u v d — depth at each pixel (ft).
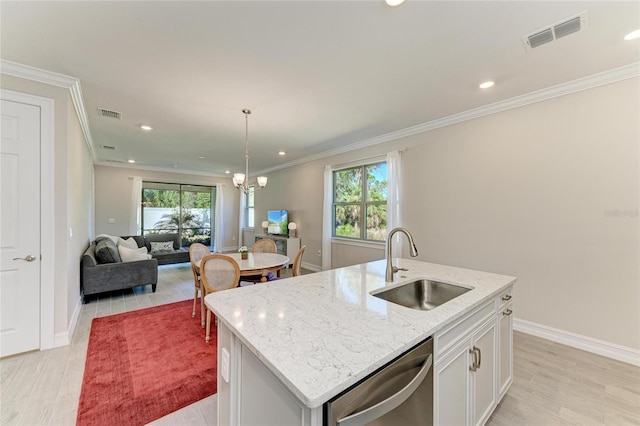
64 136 8.09
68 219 8.31
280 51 6.75
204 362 7.41
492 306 5.27
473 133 10.53
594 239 7.94
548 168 8.75
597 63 7.20
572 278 8.31
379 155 14.32
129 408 5.61
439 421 3.75
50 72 7.66
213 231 27.86
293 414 2.59
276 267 10.13
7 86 7.27
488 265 10.11
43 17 5.52
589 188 8.01
